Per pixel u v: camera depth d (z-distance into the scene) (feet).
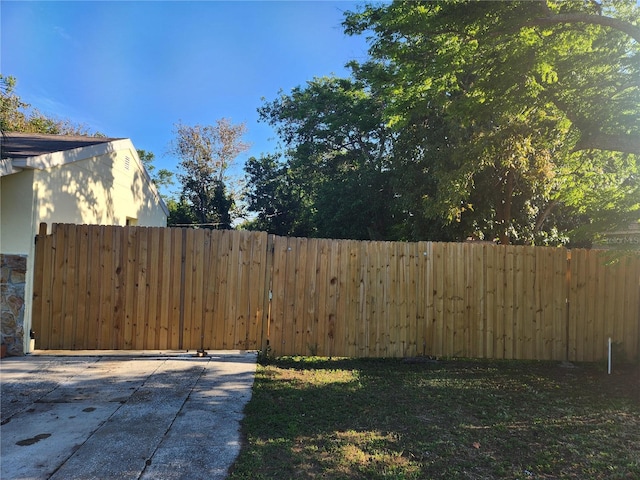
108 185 29.48
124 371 18.99
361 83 54.85
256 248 22.08
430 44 22.72
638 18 21.25
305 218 108.06
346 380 18.70
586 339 23.32
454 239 37.58
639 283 23.67
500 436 13.12
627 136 19.84
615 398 17.04
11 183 20.57
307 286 22.31
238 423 13.67
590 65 21.94
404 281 22.76
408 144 40.45
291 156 96.58
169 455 11.43
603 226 21.26
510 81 21.18
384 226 58.49
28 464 10.85
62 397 15.71
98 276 21.18
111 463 10.96
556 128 23.68
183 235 21.68
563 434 13.35
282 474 10.54
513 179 34.01
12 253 20.56
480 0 19.43
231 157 116.57
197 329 21.68
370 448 12.07
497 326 23.03
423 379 19.20
